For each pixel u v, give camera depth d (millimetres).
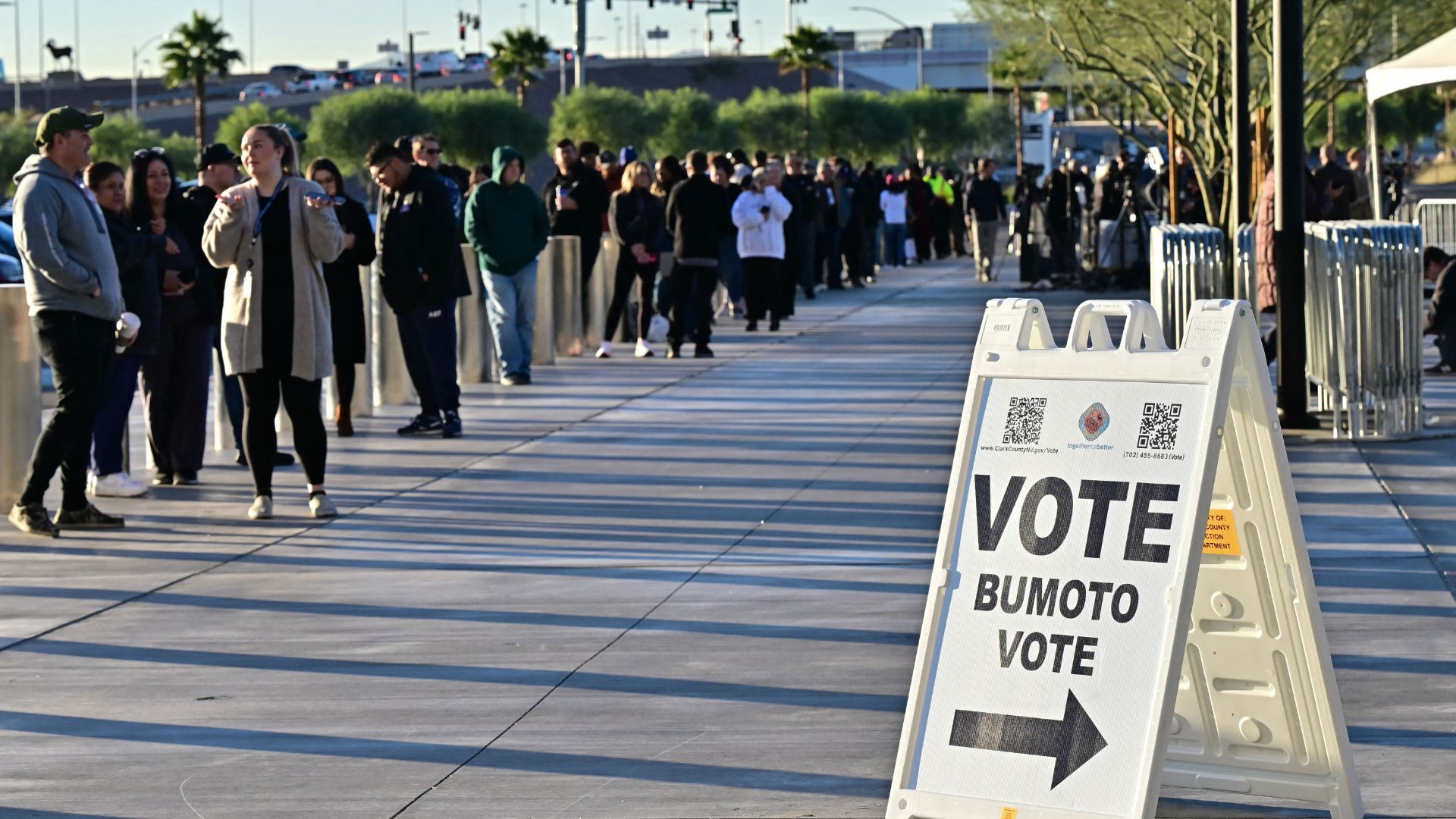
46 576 8070
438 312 12398
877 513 9266
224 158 11164
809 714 5711
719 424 12820
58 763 5359
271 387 9359
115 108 137000
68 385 8953
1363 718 5520
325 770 5254
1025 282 27188
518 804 4941
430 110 75812
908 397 14133
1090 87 32469
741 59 125938
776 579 7676
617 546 8516
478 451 11766
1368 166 24000
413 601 7422
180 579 7941
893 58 127688
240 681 6238
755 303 20250
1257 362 4375
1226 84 28688
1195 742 4734
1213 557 4598
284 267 9219
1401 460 10305
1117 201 25984
